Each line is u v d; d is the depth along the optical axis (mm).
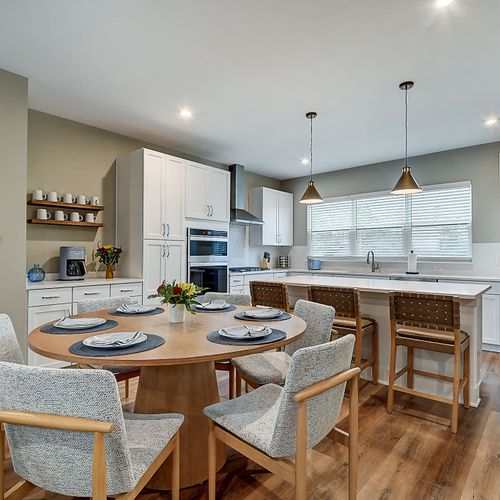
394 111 3549
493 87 3033
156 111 3578
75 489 1072
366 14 2109
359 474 1812
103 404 999
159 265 4016
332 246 6105
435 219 4988
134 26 2229
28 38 2357
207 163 5406
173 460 1445
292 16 2129
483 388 2943
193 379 1786
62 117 3738
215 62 2660
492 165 4535
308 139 4418
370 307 3090
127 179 4066
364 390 2887
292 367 1189
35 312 3025
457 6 2035
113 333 1659
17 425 1083
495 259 4504
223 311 2346
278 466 1281
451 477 1782
